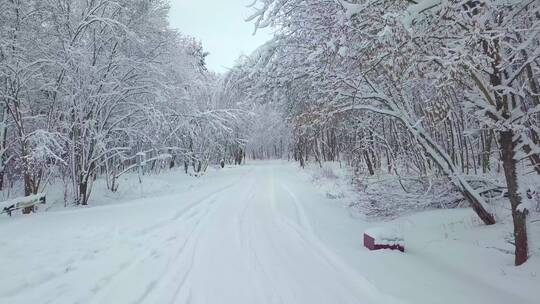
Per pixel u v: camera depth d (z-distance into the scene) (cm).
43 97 1841
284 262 715
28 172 1505
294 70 1038
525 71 737
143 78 1986
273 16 898
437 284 572
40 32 1759
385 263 677
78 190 1795
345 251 771
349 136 1606
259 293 561
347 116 1136
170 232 999
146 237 942
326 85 979
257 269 674
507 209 942
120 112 2028
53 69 1773
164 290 577
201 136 2925
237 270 670
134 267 696
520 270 604
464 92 710
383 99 946
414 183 1217
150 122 2005
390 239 778
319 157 3581
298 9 934
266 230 1010
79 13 1812
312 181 2462
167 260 741
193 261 732
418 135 916
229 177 3130
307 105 1085
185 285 598
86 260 745
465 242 781
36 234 972
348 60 795
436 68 583
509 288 553
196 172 3288
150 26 1998
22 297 551
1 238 926
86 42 1823
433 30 588
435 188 1144
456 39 574
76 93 1716
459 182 896
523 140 644
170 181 2677
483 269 634
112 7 1850
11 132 1875
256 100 1266
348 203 1446
